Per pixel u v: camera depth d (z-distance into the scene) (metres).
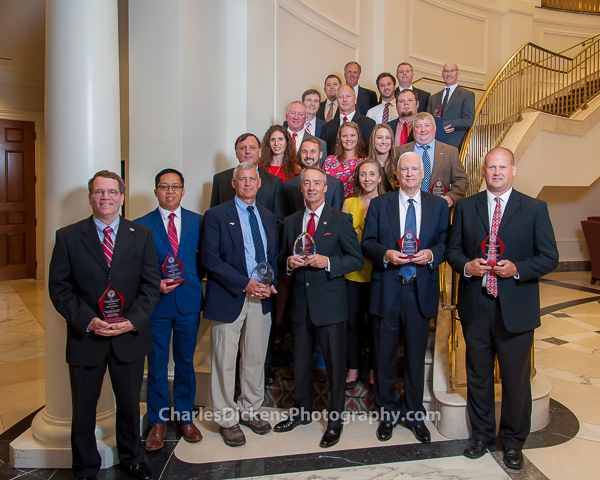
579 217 9.13
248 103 4.49
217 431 2.98
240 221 2.87
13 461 2.60
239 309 2.79
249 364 2.91
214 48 4.13
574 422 3.11
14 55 6.84
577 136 6.52
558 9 9.26
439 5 7.96
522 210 2.55
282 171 3.68
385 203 2.90
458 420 2.83
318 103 4.74
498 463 2.58
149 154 3.55
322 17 5.98
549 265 2.45
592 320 5.67
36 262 8.34
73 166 2.61
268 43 4.82
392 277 2.78
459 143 5.11
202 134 3.88
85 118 2.62
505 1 8.78
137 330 2.30
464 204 2.71
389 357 2.82
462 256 2.65
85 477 2.36
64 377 2.64
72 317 2.19
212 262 2.78
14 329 5.40
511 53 8.78
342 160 3.66
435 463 2.57
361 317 3.22
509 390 2.57
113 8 2.73
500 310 2.54
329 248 2.84
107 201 2.26
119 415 2.41
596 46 9.16
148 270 2.41
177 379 2.88
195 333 2.89
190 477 2.45
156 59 3.50
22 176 8.13
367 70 7.11
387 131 3.45
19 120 8.00
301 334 2.87
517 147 5.71
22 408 3.38
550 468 2.54
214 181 3.48
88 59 2.61
